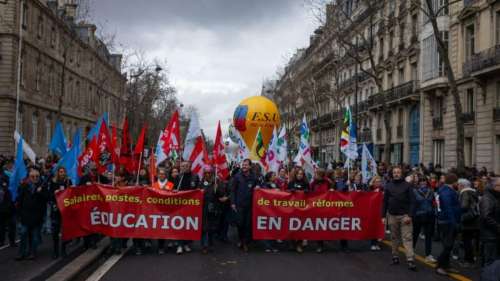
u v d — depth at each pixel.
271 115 24.45
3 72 35.25
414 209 9.98
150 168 14.86
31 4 38.44
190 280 8.57
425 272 9.50
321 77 51.59
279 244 12.83
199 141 12.79
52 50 43.59
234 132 25.44
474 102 27.19
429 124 33.16
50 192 10.52
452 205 9.35
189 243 12.08
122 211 11.09
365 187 15.23
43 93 41.97
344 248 11.89
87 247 11.36
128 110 50.81
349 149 14.60
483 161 26.05
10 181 11.27
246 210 11.67
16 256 10.52
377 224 11.95
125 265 9.87
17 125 35.91
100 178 12.97
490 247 8.68
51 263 9.78
